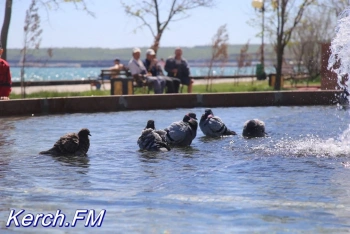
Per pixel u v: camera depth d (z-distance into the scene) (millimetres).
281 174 9562
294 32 44469
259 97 21047
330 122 16125
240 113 18516
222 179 9211
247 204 7777
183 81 24781
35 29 23438
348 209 7539
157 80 23531
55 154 11234
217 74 46219
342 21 13617
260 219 7156
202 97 20406
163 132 12203
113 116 17609
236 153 11492
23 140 12977
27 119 16797
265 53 47031
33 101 18078
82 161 10688
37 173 9664
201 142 12828
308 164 10383
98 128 14906
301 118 17109
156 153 11477
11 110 17656
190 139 12445
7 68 18141
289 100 21391
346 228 6824
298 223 7008
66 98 18641
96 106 19109
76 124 15695
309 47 45062
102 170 9898
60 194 8312
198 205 7746
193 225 6953
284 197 8125
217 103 20594
